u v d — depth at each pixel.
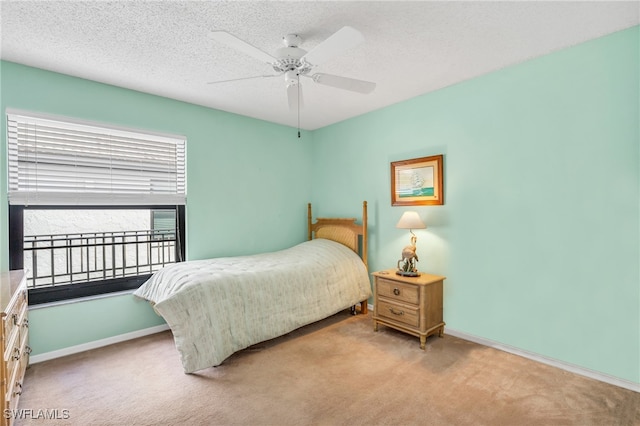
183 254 3.30
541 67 2.35
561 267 2.29
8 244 2.35
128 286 2.96
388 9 1.76
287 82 2.06
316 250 3.47
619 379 2.05
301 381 2.13
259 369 2.30
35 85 2.42
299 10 1.75
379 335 2.93
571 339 2.25
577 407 1.83
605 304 2.11
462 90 2.81
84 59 2.30
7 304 1.53
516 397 1.93
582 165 2.19
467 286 2.81
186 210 3.26
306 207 4.37
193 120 3.29
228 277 2.51
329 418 1.76
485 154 2.68
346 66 2.49
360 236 3.80
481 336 2.73
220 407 1.86
